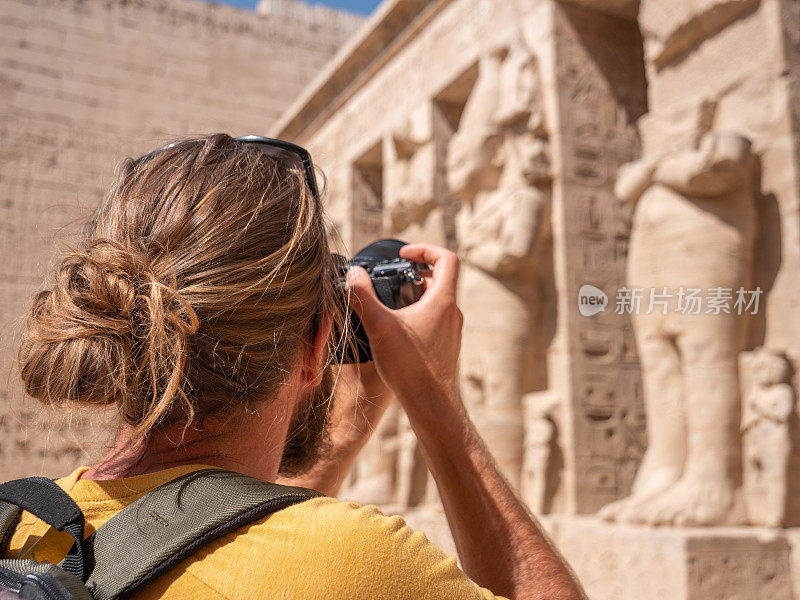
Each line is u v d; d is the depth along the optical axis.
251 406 0.66
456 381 0.89
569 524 4.29
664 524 3.62
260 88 13.17
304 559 0.54
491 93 5.71
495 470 0.86
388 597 0.54
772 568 3.38
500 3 5.99
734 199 3.62
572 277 5.02
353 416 1.03
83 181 11.90
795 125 3.67
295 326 0.69
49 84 11.99
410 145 7.30
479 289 5.43
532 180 5.25
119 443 0.69
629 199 4.07
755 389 3.57
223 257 0.64
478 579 0.82
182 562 0.55
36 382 0.65
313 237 0.72
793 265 3.54
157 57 12.64
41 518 0.58
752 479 3.60
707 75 4.16
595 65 5.44
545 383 5.20
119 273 0.63
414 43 7.36
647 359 3.99
